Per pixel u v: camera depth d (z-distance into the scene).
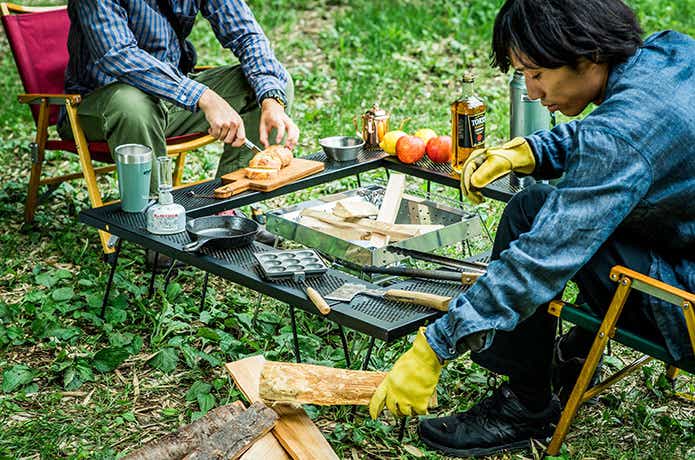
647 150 2.25
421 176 3.67
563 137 2.90
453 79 6.75
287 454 2.50
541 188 2.60
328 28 7.78
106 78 4.11
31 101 4.20
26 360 3.30
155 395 3.11
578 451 2.78
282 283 2.88
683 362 2.41
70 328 3.45
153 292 3.73
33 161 4.30
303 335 3.40
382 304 2.75
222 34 4.21
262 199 3.48
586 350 3.06
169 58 4.14
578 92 2.40
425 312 2.68
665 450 2.78
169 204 3.22
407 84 6.61
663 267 2.44
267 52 4.12
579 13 2.26
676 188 2.32
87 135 4.14
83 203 4.72
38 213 4.54
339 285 2.88
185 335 3.49
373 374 2.57
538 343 2.67
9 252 4.13
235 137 3.72
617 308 2.43
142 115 3.83
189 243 3.15
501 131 5.63
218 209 3.38
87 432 2.89
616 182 2.24
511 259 2.32
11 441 2.81
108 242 3.96
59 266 4.04
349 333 3.45
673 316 2.37
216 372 3.22
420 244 3.07
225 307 3.64
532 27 2.28
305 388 2.54
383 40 7.44
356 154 3.78
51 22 4.49
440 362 2.39
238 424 2.50
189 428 2.54
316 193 4.87
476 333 2.34
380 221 3.20
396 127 5.71
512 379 2.75
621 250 2.47
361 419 2.94
